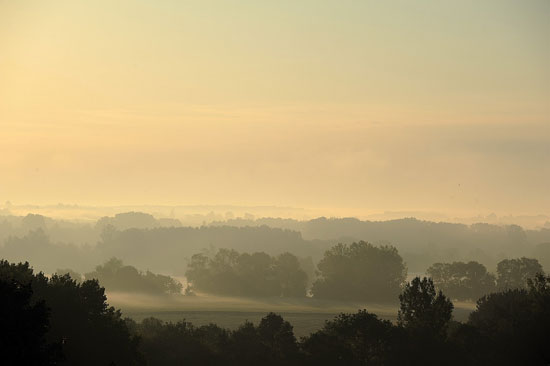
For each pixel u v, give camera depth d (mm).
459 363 108000
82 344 81562
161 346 100000
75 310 84812
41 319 62594
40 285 84312
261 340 106688
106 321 89000
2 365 56312
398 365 107125
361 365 106875
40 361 59750
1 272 77938
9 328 58656
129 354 86875
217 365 99625
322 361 104438
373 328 108875
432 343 109625
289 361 103875
